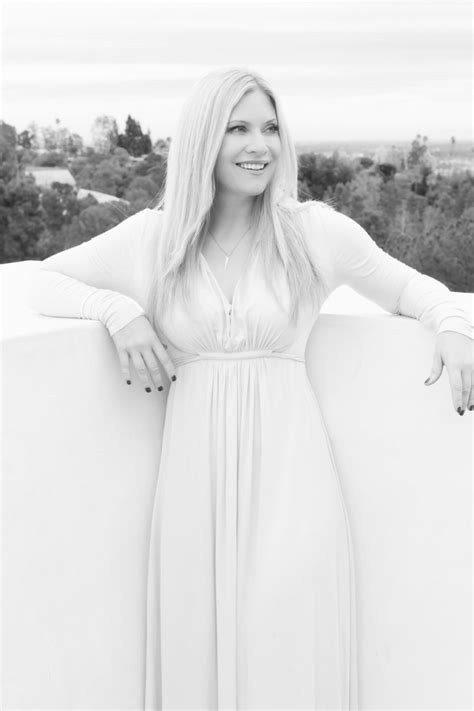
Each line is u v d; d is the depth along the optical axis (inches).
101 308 74.4
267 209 76.6
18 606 68.3
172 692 79.7
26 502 68.5
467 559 79.1
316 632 76.8
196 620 77.6
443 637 81.0
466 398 72.1
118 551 78.1
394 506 81.9
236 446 75.6
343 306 88.7
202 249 77.7
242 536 76.1
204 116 73.0
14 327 71.6
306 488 76.1
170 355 79.5
